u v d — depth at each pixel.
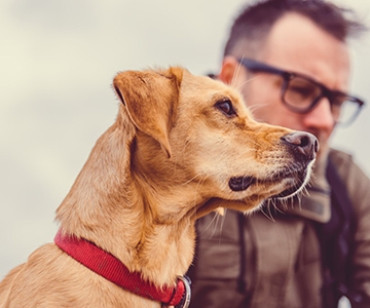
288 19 1.42
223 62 1.49
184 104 1.06
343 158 1.44
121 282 0.98
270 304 1.31
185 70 1.10
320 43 1.40
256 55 1.42
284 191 1.07
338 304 1.40
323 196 1.34
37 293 0.96
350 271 1.39
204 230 1.30
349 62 1.43
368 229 1.39
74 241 0.99
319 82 1.39
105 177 1.01
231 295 1.29
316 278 1.34
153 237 1.01
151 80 1.03
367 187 1.41
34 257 1.00
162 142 0.98
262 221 1.31
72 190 1.04
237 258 1.30
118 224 0.99
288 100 1.40
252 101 1.42
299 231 1.32
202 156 1.05
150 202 1.02
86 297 0.96
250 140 1.06
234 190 1.05
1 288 1.04
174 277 1.03
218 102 1.07
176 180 1.04
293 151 1.05
